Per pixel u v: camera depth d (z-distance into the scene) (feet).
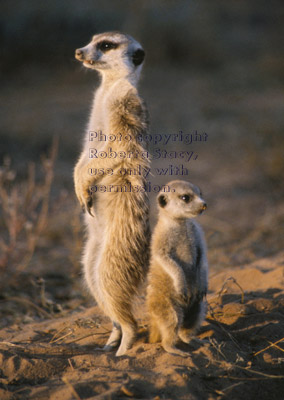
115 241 20.54
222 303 22.99
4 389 16.22
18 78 87.71
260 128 62.39
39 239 38.01
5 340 21.29
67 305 28.22
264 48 107.76
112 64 22.82
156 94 79.00
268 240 37.45
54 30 95.04
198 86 83.92
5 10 96.84
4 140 59.21
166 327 18.17
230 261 33.22
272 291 23.76
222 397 15.90
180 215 18.45
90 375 16.49
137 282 20.59
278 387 17.04
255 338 19.57
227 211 43.68
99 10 99.76
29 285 31.35
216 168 53.78
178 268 17.99
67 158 56.49
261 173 51.72
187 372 16.39
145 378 15.98
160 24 99.09
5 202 33.91
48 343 20.56
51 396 15.64
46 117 66.95
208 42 101.09
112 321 20.93
